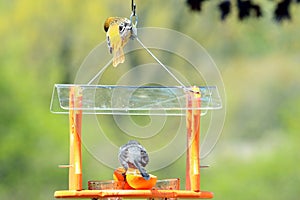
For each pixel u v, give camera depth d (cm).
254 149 2625
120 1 2720
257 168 2423
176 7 2645
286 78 2888
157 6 2642
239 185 2409
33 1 2764
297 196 2400
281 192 2408
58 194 755
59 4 2750
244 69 2878
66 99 782
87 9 2722
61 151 2270
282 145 2466
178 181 782
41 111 2314
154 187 777
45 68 2659
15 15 2788
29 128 2277
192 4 1036
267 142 2669
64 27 2733
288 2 1009
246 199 2400
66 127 2306
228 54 2850
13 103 2302
